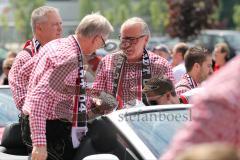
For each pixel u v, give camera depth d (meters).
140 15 112.75
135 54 13.62
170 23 45.81
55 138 11.34
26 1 89.12
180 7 45.34
